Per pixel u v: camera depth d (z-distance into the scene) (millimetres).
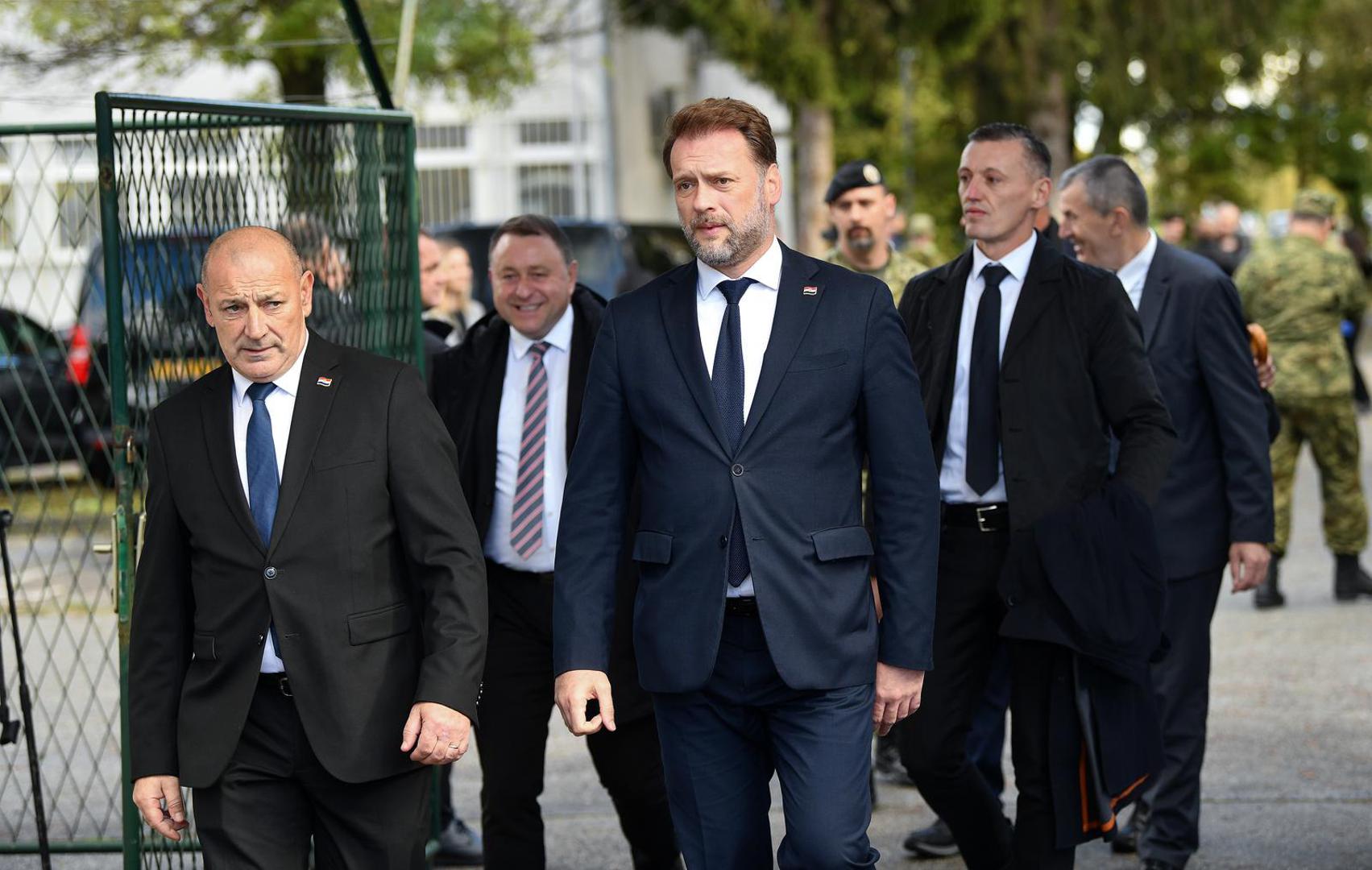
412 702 3480
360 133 5094
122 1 11805
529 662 4473
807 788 3439
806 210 16453
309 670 3398
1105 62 21750
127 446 3854
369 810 3471
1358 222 33469
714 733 3557
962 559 4285
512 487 4578
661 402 3520
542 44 14969
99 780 6590
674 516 3494
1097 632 4043
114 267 3801
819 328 3512
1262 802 5676
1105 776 4148
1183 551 4969
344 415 3482
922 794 4387
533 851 4441
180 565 3514
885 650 3539
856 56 15688
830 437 3498
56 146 5930
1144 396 4223
